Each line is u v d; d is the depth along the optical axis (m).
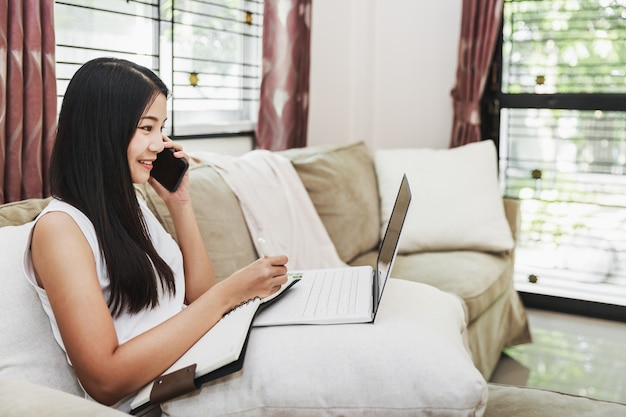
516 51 3.71
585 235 3.69
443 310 1.34
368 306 1.27
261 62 3.45
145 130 1.32
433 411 1.09
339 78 3.95
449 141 3.87
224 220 2.08
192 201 2.00
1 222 1.45
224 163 2.31
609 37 3.52
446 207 2.99
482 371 2.60
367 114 4.01
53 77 2.00
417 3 3.85
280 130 3.32
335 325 1.22
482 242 2.95
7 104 1.88
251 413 1.14
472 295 2.47
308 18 3.43
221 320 1.31
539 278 3.80
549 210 3.76
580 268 3.71
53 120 2.00
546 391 1.58
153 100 1.31
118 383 1.17
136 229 1.33
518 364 2.96
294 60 3.33
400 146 3.98
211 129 3.15
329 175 2.78
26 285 1.29
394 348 1.14
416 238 2.95
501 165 3.84
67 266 1.18
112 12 2.56
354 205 2.84
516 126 3.79
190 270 1.60
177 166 1.58
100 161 1.27
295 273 1.62
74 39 2.43
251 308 1.30
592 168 3.64
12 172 1.90
